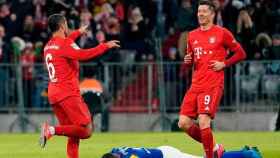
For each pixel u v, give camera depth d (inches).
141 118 1891.0
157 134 1679.4
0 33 1988.2
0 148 1365.7
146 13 2071.9
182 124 1024.2
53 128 1034.7
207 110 1002.7
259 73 1861.5
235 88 1867.6
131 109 1892.2
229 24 1946.4
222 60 1014.4
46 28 2003.0
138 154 935.0
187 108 1026.7
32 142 1498.5
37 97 1891.0
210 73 1009.5
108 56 1905.8
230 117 1872.5
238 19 1931.6
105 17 2015.3
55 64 1046.4
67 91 1046.4
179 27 1948.8
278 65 1859.0
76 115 1046.4
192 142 1448.1
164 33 2062.0
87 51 1037.2
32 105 1897.1
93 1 2085.4
